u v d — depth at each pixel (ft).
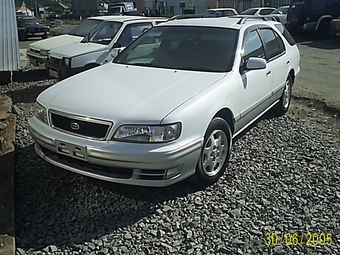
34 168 13.88
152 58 14.99
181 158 10.77
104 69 14.62
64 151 11.25
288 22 59.52
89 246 9.69
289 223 10.78
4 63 20.83
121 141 10.52
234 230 10.41
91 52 26.12
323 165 14.49
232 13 70.95
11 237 9.47
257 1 110.32
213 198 11.96
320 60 39.24
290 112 21.59
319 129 18.83
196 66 14.03
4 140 15.85
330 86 27.84
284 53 19.33
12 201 10.94
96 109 11.02
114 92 11.90
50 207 11.49
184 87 12.22
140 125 10.44
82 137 10.96
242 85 13.93
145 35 16.49
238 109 13.83
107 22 28.73
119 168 10.74
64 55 25.90
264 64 14.02
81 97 11.76
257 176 13.48
